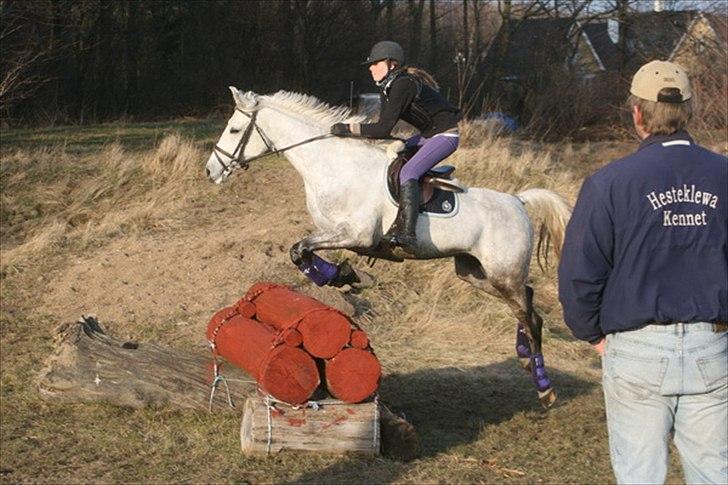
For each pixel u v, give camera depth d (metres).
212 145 16.62
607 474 5.96
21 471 5.96
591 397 7.71
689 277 3.39
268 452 5.99
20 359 8.66
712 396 3.35
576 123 25.12
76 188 13.75
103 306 10.05
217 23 31.84
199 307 9.89
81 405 7.11
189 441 6.46
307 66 32.66
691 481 3.43
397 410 7.25
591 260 3.43
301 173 7.31
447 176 7.21
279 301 6.52
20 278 11.00
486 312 10.02
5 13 23.09
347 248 7.09
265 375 5.88
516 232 7.21
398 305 10.22
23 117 23.91
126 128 20.64
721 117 19.91
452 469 5.98
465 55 35.19
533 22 34.47
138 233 12.27
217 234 11.98
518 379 8.18
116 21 29.28
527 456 6.28
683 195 3.40
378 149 7.23
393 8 36.06
